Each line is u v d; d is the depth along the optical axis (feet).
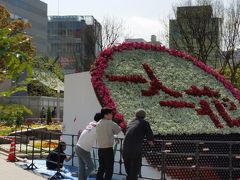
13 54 13.23
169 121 48.98
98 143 34.76
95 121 38.09
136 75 52.47
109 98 47.70
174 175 45.29
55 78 122.62
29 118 140.15
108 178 34.47
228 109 55.47
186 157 47.14
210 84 57.62
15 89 14.29
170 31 159.53
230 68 149.79
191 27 152.05
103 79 50.24
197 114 52.08
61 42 340.39
